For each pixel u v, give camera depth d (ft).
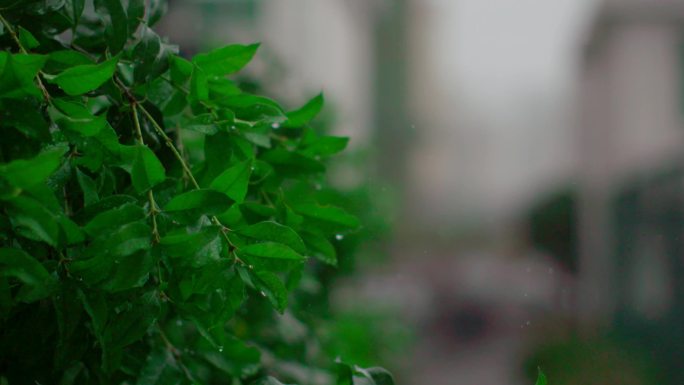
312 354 4.32
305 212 3.34
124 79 3.26
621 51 29.84
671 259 24.38
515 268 34.94
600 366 19.20
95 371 3.17
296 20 29.45
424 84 49.37
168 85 3.28
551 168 43.16
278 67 6.13
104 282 2.91
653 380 19.35
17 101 2.86
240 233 2.97
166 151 3.27
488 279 33.73
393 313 7.00
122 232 2.86
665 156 26.37
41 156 2.74
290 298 4.22
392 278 8.23
